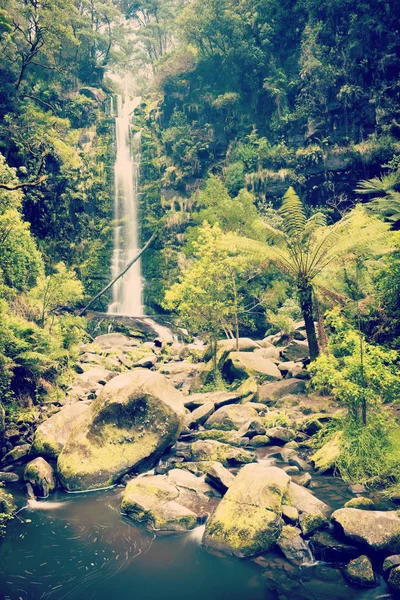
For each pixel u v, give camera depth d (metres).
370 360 8.34
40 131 33.44
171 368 18.02
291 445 9.59
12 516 7.06
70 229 36.75
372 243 13.41
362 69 33.78
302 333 19.95
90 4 51.22
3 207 14.11
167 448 9.29
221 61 42.53
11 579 5.54
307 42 37.03
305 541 5.93
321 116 35.34
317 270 13.90
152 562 5.83
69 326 19.06
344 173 33.53
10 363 12.81
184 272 16.53
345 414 9.98
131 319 31.11
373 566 5.43
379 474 7.62
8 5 32.69
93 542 6.32
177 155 41.88
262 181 35.91
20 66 37.84
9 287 16.28
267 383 14.00
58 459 8.48
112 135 45.22
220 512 6.40
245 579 5.41
